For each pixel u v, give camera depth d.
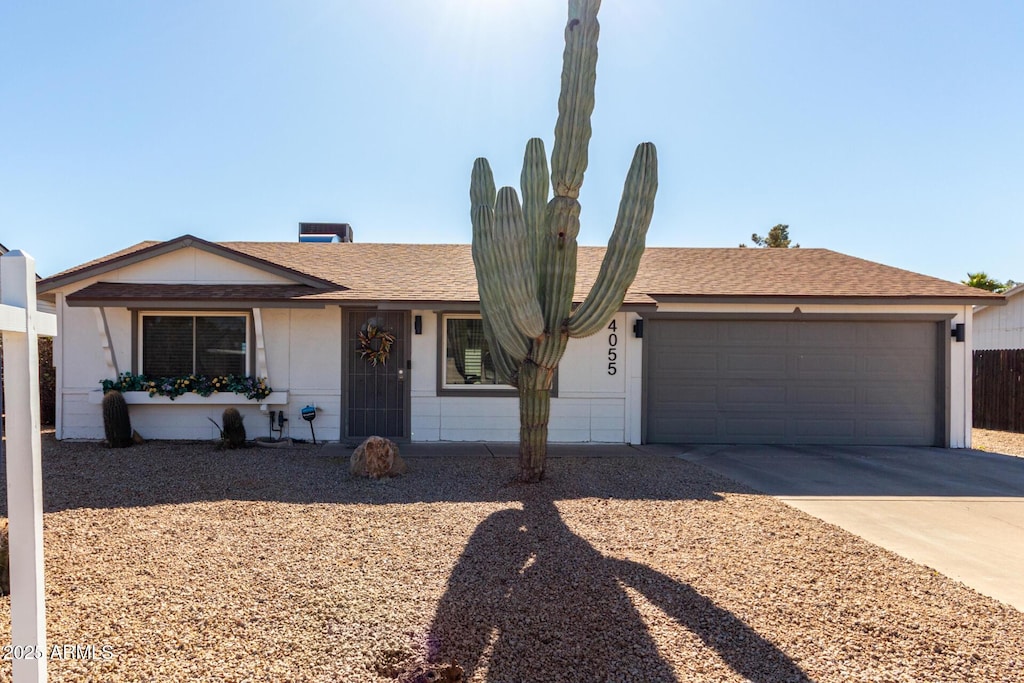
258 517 5.87
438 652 3.35
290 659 3.24
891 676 3.20
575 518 6.00
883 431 11.13
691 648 3.46
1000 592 4.34
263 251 12.91
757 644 3.51
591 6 6.41
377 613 3.80
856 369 11.12
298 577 4.36
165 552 4.82
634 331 10.84
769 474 8.38
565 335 6.93
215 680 3.02
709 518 6.10
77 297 9.49
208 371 10.44
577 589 4.25
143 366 10.34
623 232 6.34
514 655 3.35
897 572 4.68
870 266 12.90
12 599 2.34
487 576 4.45
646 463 9.03
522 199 7.11
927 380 11.15
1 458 8.91
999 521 6.18
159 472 7.84
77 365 10.21
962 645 3.53
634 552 5.04
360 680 3.06
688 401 11.02
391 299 9.80
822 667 3.28
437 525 5.68
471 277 11.23
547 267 6.80
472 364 10.68
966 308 11.10
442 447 10.12
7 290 2.28
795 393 11.09
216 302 9.63
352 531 5.46
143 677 3.04
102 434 10.23
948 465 9.20
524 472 7.51
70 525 5.50
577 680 3.12
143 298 9.50
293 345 10.48
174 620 3.64
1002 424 14.13
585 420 10.82
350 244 13.84
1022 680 3.17
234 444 9.64
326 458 9.02
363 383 10.58
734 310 10.92
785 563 4.84
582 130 6.48
